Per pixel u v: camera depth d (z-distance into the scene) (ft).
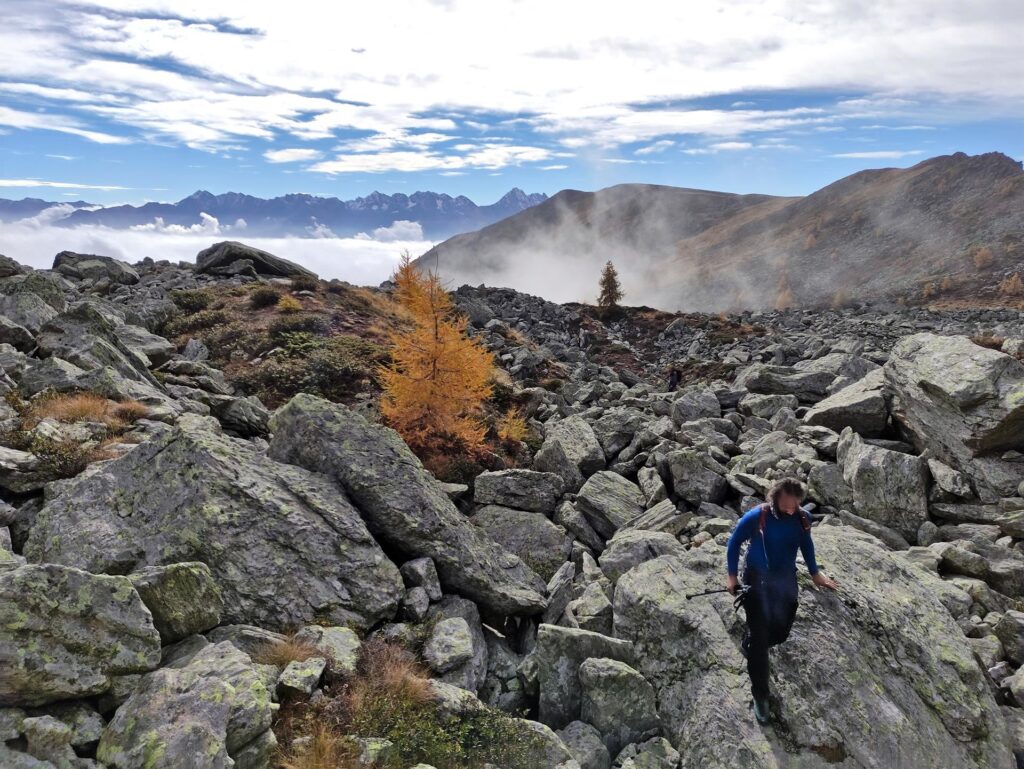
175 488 27.58
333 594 26.78
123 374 54.60
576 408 92.89
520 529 43.98
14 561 22.54
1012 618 26.71
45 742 15.99
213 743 16.47
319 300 125.18
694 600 26.50
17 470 30.86
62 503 27.91
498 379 99.30
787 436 54.19
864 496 40.86
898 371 47.19
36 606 17.58
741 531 22.22
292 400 35.63
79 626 18.06
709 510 45.47
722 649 24.29
